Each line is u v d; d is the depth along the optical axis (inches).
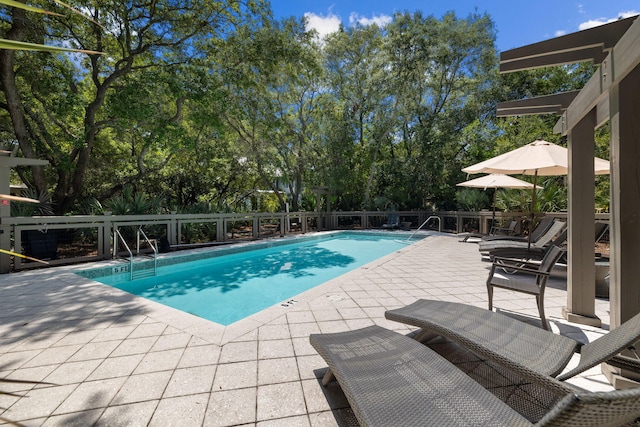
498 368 84.6
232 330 109.1
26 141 314.8
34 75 323.3
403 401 52.5
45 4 299.9
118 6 315.3
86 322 116.0
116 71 350.6
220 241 344.5
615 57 74.8
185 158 522.3
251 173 605.6
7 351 94.0
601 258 170.2
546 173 246.8
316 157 560.7
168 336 104.4
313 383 79.0
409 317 88.7
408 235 451.8
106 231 245.0
